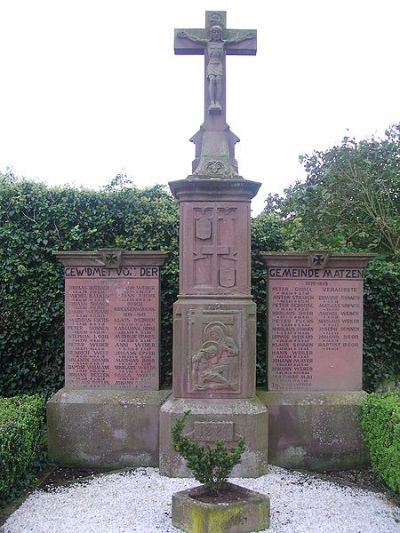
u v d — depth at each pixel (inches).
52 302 308.7
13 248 308.0
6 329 308.5
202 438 219.8
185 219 232.1
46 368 311.4
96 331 258.2
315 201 405.4
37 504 196.7
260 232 319.9
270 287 257.9
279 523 177.5
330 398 247.8
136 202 321.4
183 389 229.1
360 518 183.8
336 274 258.7
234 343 228.5
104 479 223.5
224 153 236.5
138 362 257.9
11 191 311.0
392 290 309.0
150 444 243.4
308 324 258.1
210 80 236.1
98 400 246.5
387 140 399.9
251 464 222.7
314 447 243.3
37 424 234.7
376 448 217.5
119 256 253.4
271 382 257.1
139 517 183.2
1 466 187.8
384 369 310.7
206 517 162.6
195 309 228.5
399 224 383.6
